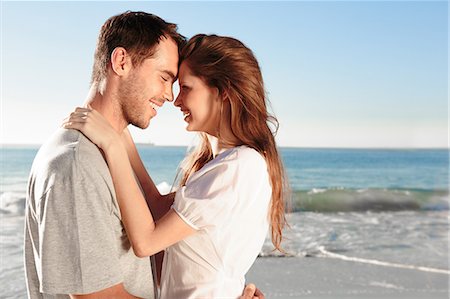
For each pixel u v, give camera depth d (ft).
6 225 33.09
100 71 5.90
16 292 19.03
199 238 5.66
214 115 6.14
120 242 5.56
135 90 5.77
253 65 6.11
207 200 5.51
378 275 23.66
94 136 5.30
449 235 34.96
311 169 77.05
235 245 5.76
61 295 5.38
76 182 4.98
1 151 56.13
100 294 5.09
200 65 5.98
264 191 5.90
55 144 5.29
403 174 77.56
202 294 5.71
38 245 5.39
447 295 20.56
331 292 20.39
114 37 5.77
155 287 6.36
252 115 6.03
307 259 26.17
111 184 5.37
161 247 5.50
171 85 6.05
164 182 56.90
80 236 4.94
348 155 76.95
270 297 19.42
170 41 5.97
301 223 37.83
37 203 5.08
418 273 24.39
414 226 38.68
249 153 5.76
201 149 7.29
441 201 50.26
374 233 34.91
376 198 50.24
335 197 49.70
